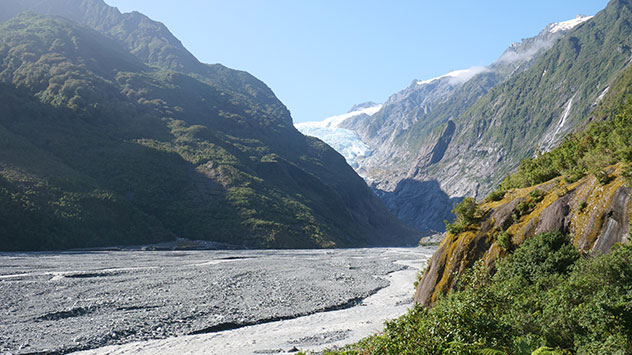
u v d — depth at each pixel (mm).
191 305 31672
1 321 25188
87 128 135625
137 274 46938
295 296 37531
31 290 34844
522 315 10969
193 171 137250
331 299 36906
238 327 26641
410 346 9195
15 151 102125
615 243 13367
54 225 84500
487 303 10078
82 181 104125
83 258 63375
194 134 162125
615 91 139625
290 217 131000
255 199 131125
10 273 44344
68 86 149000
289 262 67938
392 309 32781
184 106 195750
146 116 162625
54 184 95625
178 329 25188
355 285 45875
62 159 115875
